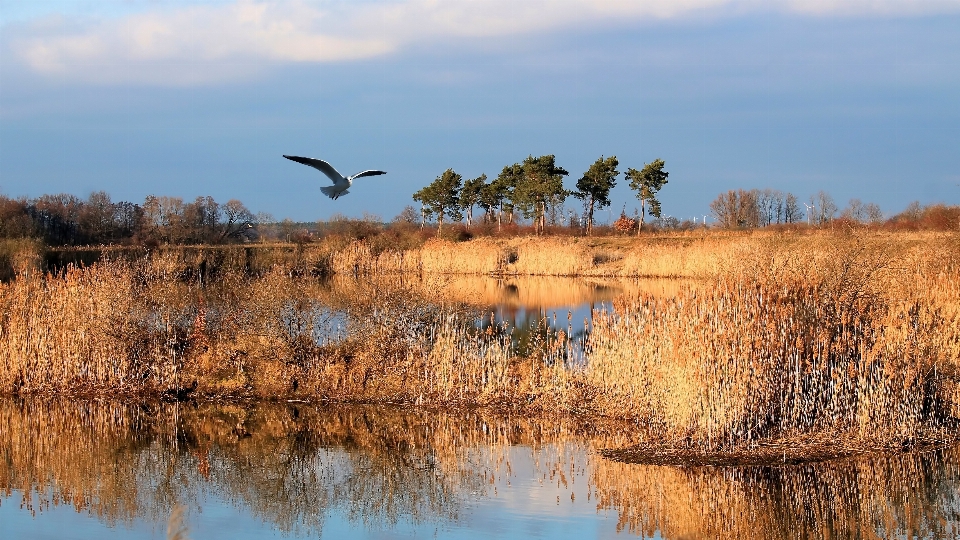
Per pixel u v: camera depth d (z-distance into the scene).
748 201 101.00
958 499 14.92
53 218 67.44
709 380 17.05
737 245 44.03
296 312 23.00
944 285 21.44
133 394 22.64
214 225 69.50
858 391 17.42
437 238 72.00
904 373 17.50
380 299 22.92
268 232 71.44
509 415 20.45
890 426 17.31
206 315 24.53
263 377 22.64
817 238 36.69
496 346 22.16
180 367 23.22
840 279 21.48
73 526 14.42
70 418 21.09
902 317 18.56
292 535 13.99
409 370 22.08
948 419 18.39
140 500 15.66
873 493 15.09
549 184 85.88
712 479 15.80
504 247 63.62
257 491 16.16
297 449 18.66
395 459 17.88
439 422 20.36
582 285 50.72
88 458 18.19
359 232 63.81
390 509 15.11
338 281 42.72
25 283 24.61
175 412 21.45
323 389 22.09
